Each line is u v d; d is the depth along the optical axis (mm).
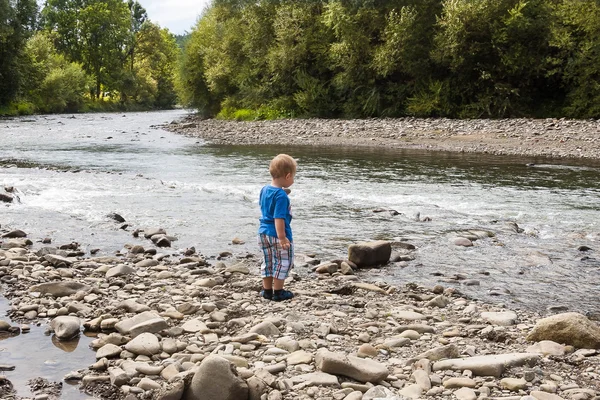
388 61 30828
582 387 3533
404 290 5840
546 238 8078
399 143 22000
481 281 6203
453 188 12078
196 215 9297
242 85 39406
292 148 20844
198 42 45375
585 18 27969
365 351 3992
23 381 3574
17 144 22172
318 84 35094
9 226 8375
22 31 51344
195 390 3311
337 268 6523
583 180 13078
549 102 31000
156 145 21891
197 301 5176
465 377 3584
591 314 5211
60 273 5926
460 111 30734
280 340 4160
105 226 8461
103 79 81500
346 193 11461
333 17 32438
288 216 5262
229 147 21219
